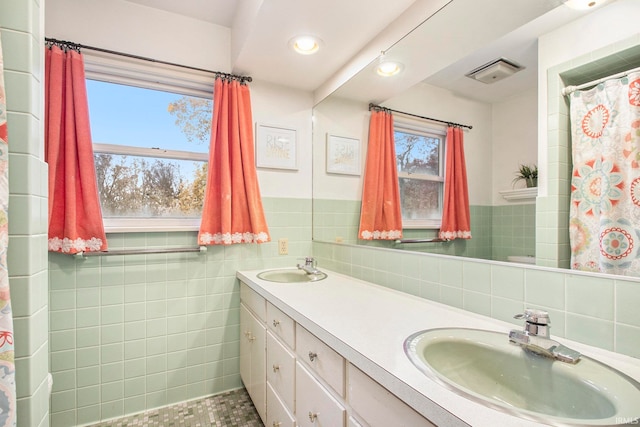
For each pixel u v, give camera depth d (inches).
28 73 29.0
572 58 36.1
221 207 74.9
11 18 28.4
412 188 59.7
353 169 75.5
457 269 48.3
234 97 77.2
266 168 84.7
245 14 66.4
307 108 90.1
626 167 31.3
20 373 28.3
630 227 30.9
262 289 61.7
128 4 70.0
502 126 43.8
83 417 66.2
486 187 45.9
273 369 56.6
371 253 67.4
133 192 73.4
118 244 69.1
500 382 32.8
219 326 79.4
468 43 48.7
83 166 63.0
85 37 65.8
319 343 40.6
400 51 60.3
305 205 89.7
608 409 24.0
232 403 75.4
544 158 38.7
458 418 21.3
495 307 42.7
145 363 71.9
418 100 58.4
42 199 31.2
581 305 34.1
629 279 30.6
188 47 75.5
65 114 62.4
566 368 28.7
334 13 57.6
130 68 70.1
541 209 38.7
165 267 73.7
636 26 30.9
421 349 32.9
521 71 41.6
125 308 69.8
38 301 30.1
